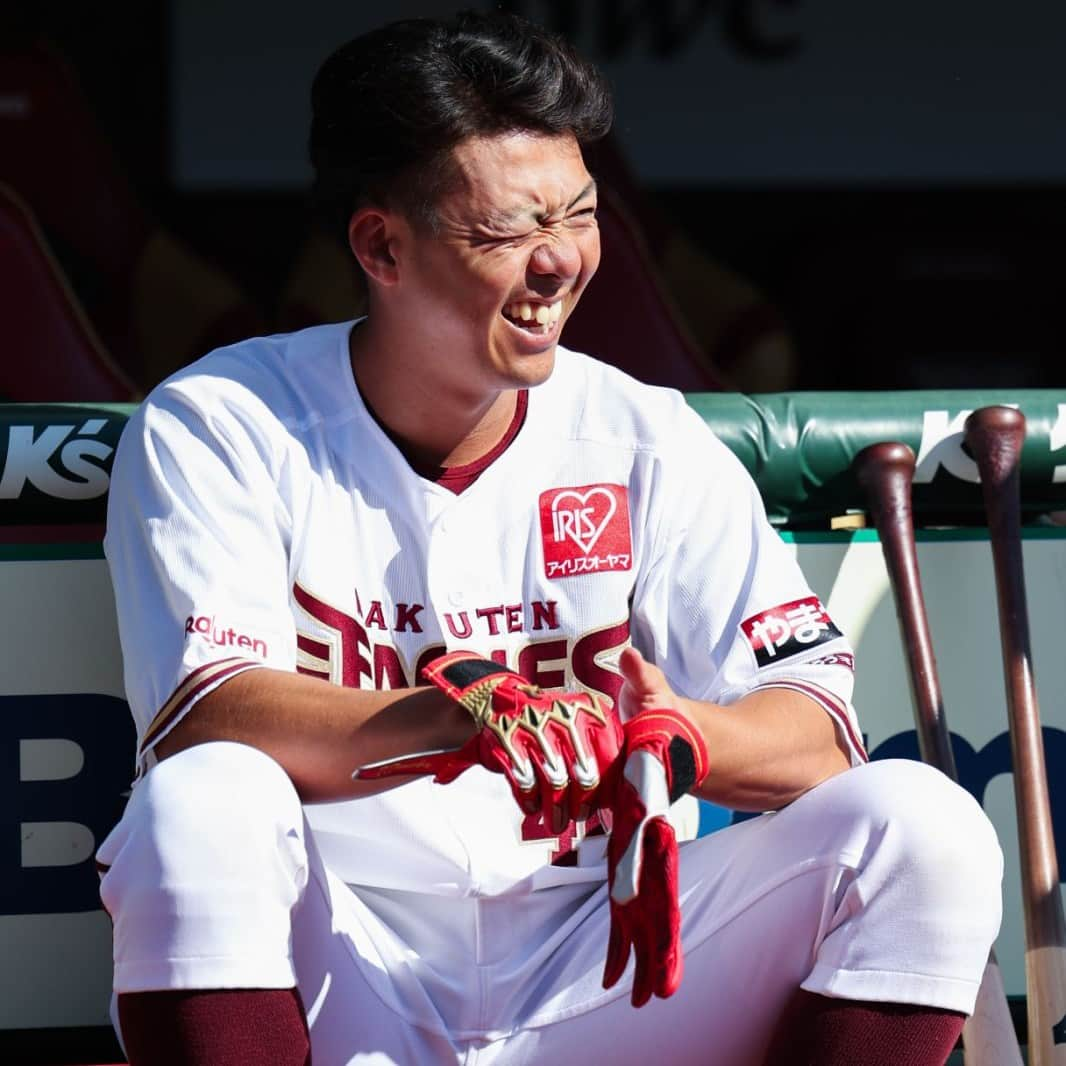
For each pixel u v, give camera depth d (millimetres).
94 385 12375
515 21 6133
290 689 5859
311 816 6441
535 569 6602
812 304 24844
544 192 5973
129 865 5430
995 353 24750
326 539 6461
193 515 6242
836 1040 5738
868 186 24141
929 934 5723
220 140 23875
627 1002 6172
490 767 5453
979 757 8328
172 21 23500
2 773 7809
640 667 5703
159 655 6051
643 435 6742
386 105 5941
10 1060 7762
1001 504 7961
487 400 6430
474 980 6344
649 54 23609
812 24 23625
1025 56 23766
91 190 17172
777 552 6754
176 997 5402
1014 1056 6977
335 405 6539
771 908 6000
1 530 7918
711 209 24344
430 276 6070
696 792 5996
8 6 22953
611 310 13023
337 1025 5953
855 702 8258
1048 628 8383
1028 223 24562
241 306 17141
